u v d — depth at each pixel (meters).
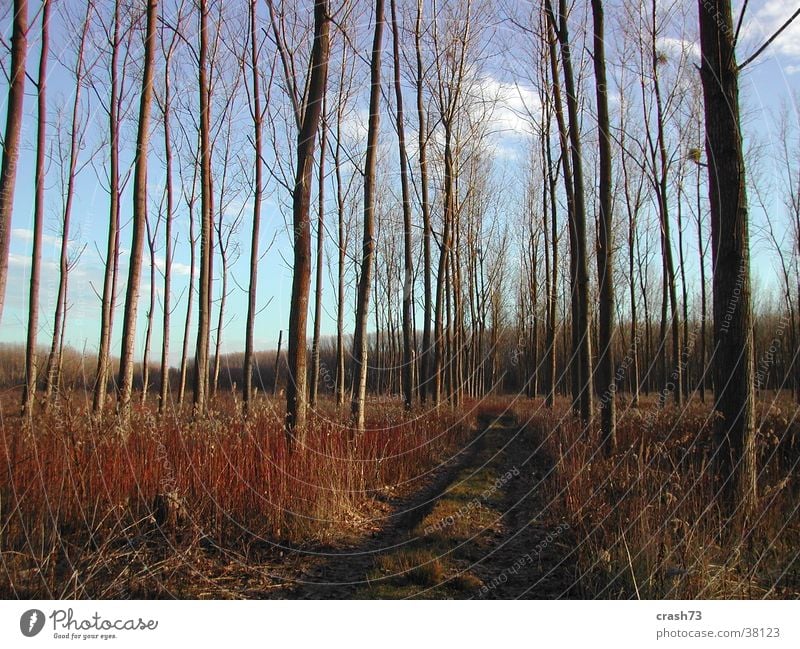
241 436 6.21
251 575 4.68
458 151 16.33
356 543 5.66
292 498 5.80
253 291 11.06
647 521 4.29
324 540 5.53
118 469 5.25
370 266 9.60
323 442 7.20
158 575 4.36
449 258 18.55
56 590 3.82
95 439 5.46
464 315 22.17
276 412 7.45
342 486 6.59
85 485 4.98
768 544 4.41
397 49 12.68
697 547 4.07
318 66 7.37
